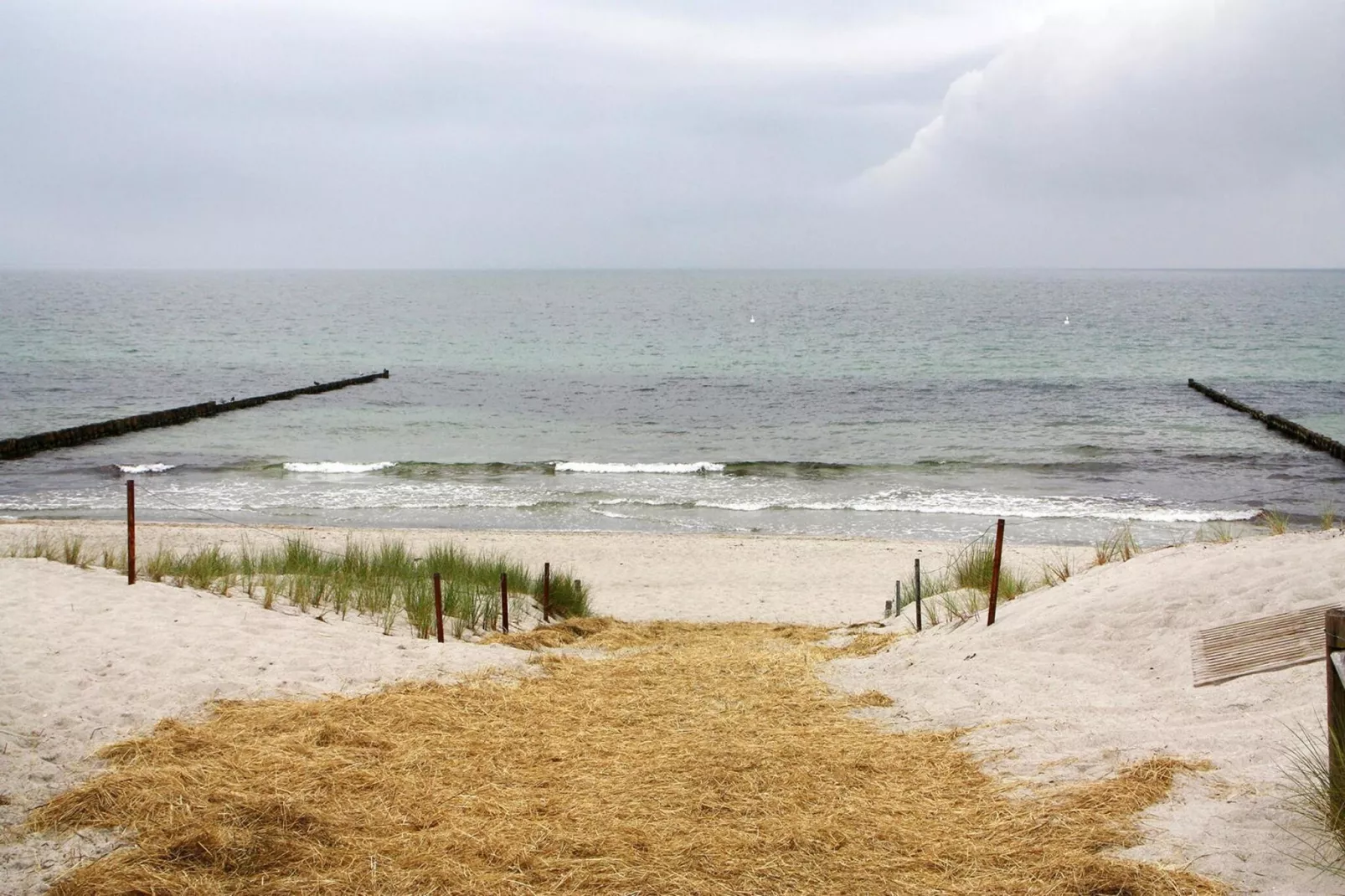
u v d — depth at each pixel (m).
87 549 14.91
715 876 4.41
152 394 53.50
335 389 57.22
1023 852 4.48
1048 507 28.02
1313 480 31.53
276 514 26.98
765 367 68.75
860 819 5.02
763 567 20.97
